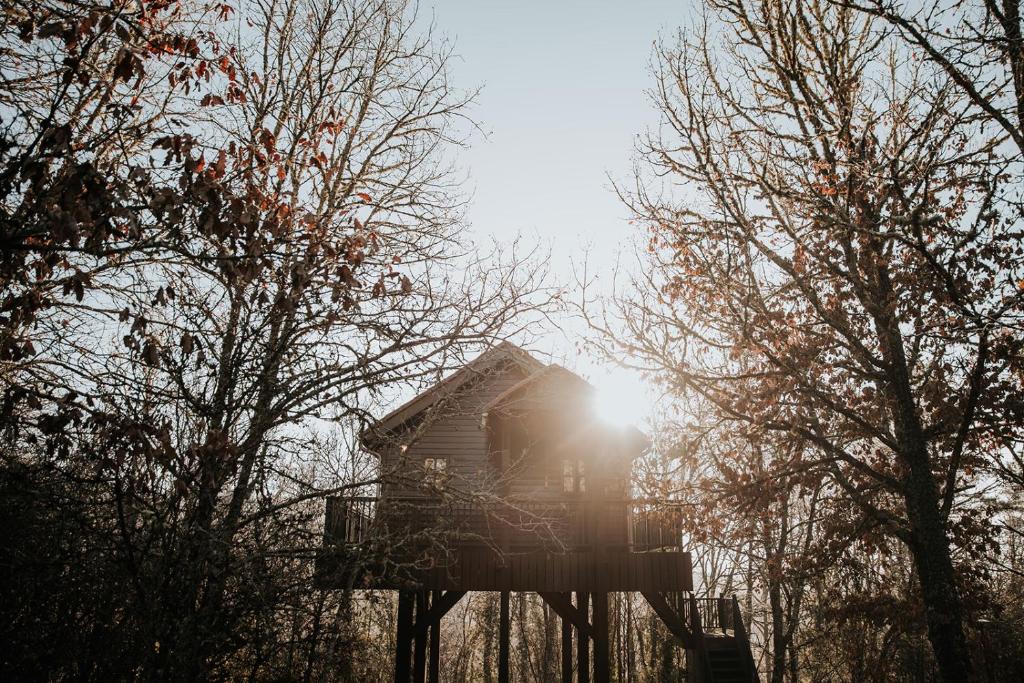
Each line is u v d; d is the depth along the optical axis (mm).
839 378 15273
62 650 9039
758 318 13750
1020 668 15242
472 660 34406
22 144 7727
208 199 6980
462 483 18719
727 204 13805
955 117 12938
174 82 7977
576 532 15430
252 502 10664
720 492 14172
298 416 10172
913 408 13242
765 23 14211
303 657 11562
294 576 10531
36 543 9516
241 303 9859
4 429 8648
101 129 9453
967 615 14180
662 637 29422
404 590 14938
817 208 13328
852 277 13578
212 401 9773
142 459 9227
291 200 10836
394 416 19922
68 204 6117
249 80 11836
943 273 11523
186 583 9172
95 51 8805
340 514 13523
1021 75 10766
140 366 9359
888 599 14617
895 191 12633
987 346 11914
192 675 8992
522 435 19562
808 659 23344
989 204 12555
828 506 16156
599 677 14547
